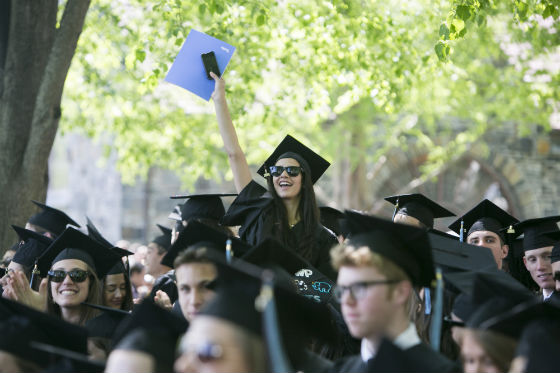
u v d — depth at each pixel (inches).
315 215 491.8
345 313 283.0
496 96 1202.6
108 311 442.3
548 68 944.3
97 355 426.3
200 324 259.4
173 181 1662.2
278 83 975.0
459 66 1016.9
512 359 273.1
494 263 379.6
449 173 1685.5
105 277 532.4
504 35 955.3
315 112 831.7
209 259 333.7
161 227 747.4
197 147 1063.0
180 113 1031.0
